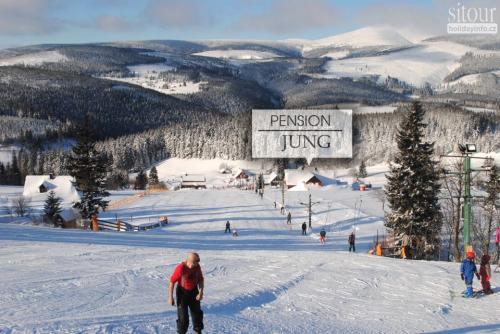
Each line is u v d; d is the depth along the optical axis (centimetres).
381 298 1736
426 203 4628
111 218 7556
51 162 18475
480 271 1842
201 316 1042
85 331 1058
